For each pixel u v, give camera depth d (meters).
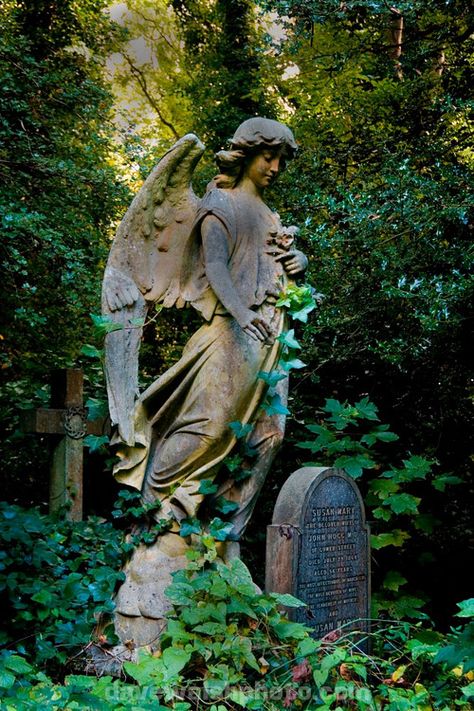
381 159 7.77
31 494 8.04
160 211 4.94
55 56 11.23
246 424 4.72
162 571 4.58
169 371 4.77
